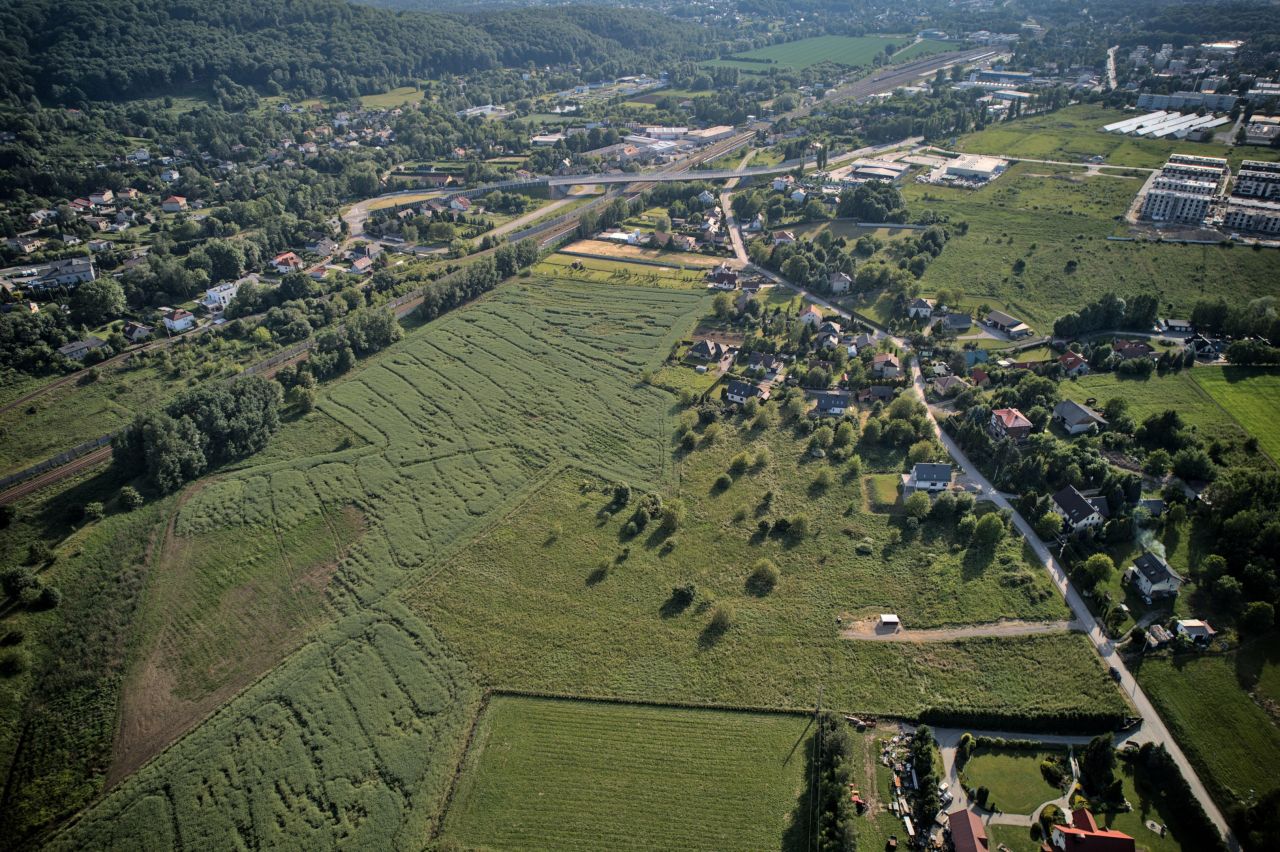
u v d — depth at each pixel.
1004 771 97.44
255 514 148.75
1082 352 192.38
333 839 93.38
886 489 150.12
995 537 132.62
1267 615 111.88
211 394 165.75
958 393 177.12
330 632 122.62
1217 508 133.38
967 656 112.88
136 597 129.88
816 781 97.06
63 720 110.31
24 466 163.50
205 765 102.81
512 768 100.56
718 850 90.31
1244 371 179.88
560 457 164.12
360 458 164.88
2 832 96.50
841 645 116.31
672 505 143.62
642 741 103.62
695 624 121.69
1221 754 97.62
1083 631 115.75
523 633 121.19
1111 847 85.38
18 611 126.19
